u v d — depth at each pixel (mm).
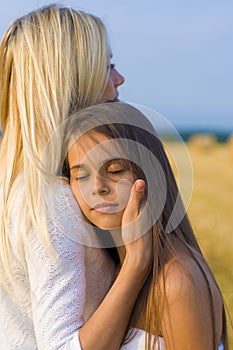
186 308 2078
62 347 2139
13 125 2416
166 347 2119
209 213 9539
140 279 2146
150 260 2160
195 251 2213
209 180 13172
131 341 2166
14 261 2268
